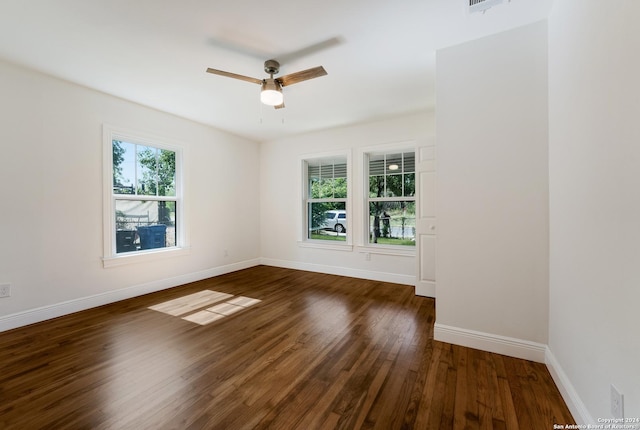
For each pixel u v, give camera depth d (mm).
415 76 2826
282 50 2354
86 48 2314
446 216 2293
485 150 2145
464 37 2164
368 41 2230
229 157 4883
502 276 2109
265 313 2990
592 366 1297
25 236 2660
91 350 2189
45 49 2326
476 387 1728
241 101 3443
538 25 1980
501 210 2102
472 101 2186
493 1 1774
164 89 3094
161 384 1762
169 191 4043
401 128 4121
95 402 1592
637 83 965
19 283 2623
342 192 4824
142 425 1420
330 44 2275
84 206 3062
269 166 5453
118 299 3363
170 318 2844
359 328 2611
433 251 3545
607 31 1164
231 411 1526
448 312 2312
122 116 3371
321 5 1828
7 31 2072
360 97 3352
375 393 1680
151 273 3727
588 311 1341
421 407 1558
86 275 3086
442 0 1782
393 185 4352
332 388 1728
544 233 1972
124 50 2344
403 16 1932
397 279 4195
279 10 1875
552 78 1865
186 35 2145
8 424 1421
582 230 1412
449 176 2271
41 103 2748
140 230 3695
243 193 5176
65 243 2924
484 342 2176
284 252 5312
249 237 5312
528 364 1979
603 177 1204
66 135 2922
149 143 3686
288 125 4469
